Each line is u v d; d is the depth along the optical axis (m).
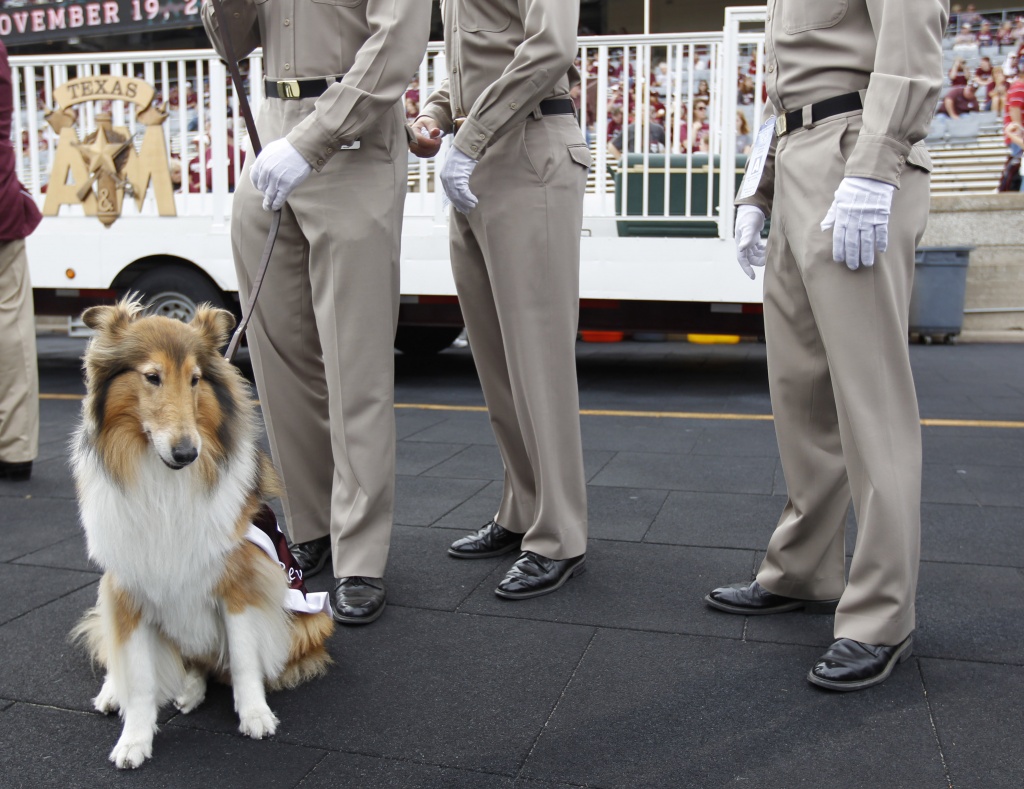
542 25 2.74
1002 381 7.31
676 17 11.23
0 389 4.47
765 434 5.52
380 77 2.71
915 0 2.22
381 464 2.97
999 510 3.95
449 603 3.04
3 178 4.19
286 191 2.69
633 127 7.26
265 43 3.02
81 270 7.08
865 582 2.48
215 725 2.32
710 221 6.34
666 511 4.02
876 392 2.43
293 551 3.35
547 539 3.16
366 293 2.92
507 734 2.24
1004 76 10.33
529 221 3.01
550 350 3.09
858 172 2.28
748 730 2.23
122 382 2.08
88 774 2.10
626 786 2.02
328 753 2.18
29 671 2.59
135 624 2.20
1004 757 2.10
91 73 6.94
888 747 2.15
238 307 7.04
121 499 2.10
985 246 10.34
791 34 2.51
